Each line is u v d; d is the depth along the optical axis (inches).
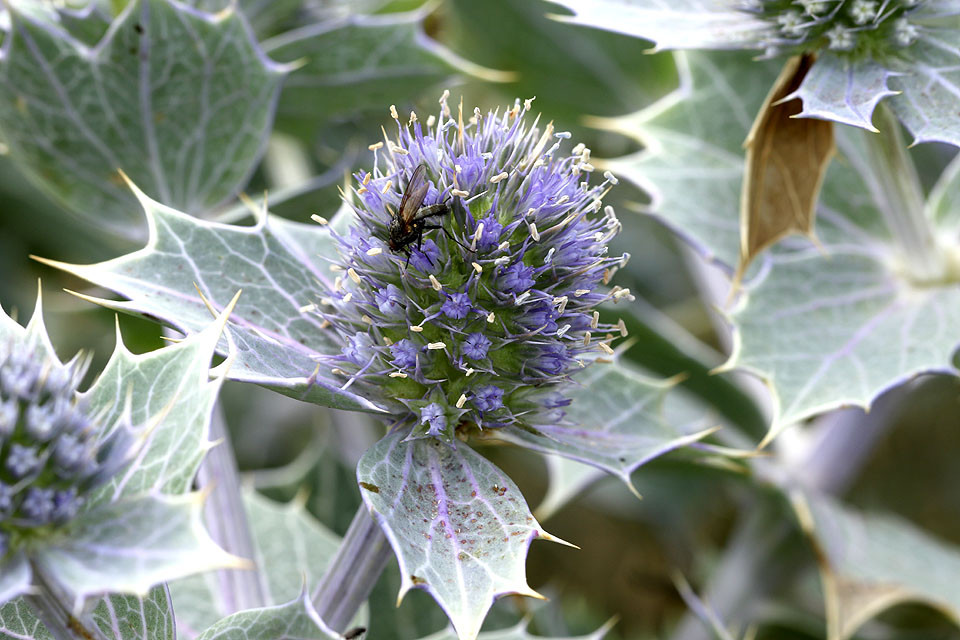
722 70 10.9
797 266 10.4
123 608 8.5
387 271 8.7
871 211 10.5
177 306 8.5
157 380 8.1
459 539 8.3
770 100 9.4
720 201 10.7
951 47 9.3
